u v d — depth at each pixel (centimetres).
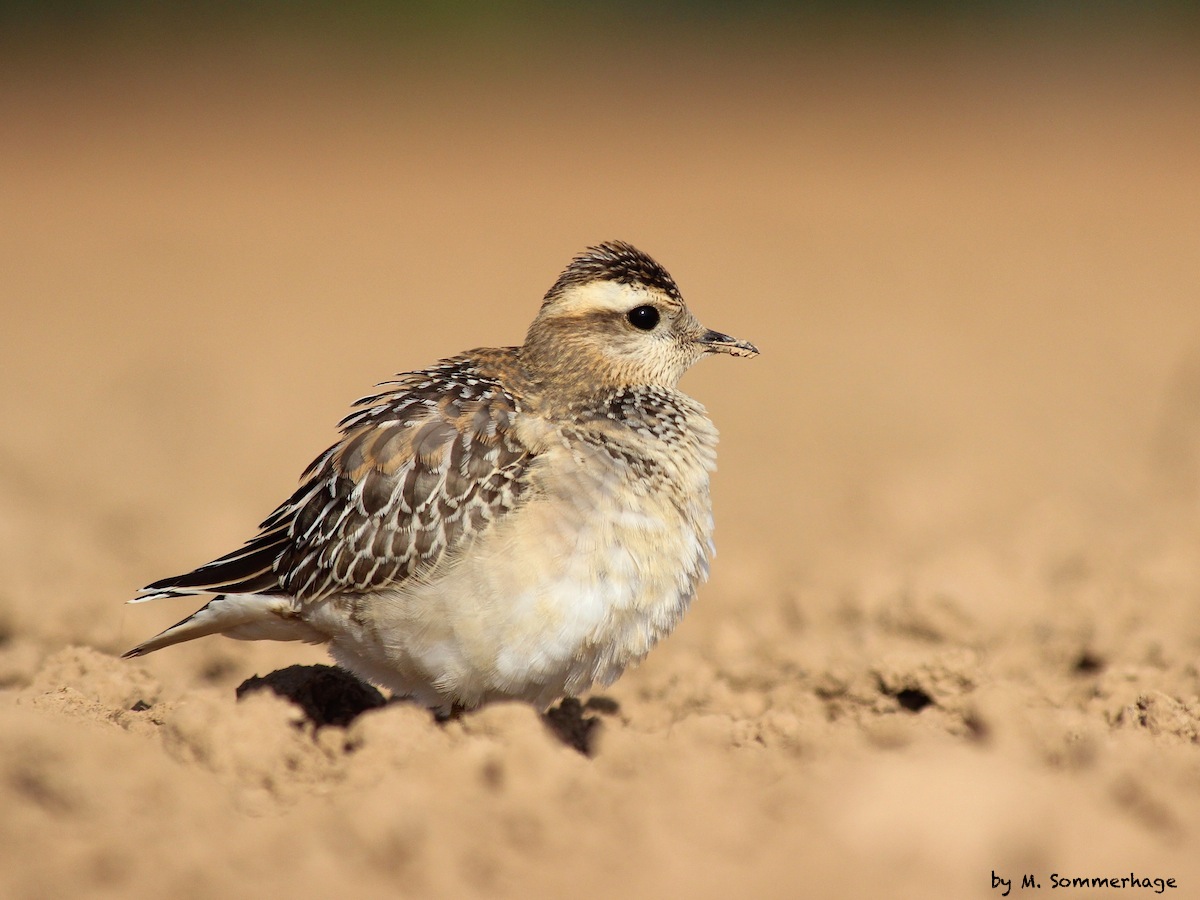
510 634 850
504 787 728
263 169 5138
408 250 3878
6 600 1180
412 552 859
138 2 6550
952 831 653
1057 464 1866
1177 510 1556
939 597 1103
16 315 3130
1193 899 622
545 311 992
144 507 1702
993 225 4038
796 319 2947
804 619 1212
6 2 6412
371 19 6762
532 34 6938
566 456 884
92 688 924
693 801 708
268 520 959
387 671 891
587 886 631
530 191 4775
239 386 2453
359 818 663
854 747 797
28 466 1922
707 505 937
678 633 1250
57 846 645
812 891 623
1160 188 4466
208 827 680
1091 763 779
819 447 2042
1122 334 2730
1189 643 1066
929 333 2805
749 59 7075
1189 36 6844
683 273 3456
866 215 4250
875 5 7131
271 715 791
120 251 3888
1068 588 1227
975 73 6756
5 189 4706
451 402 913
